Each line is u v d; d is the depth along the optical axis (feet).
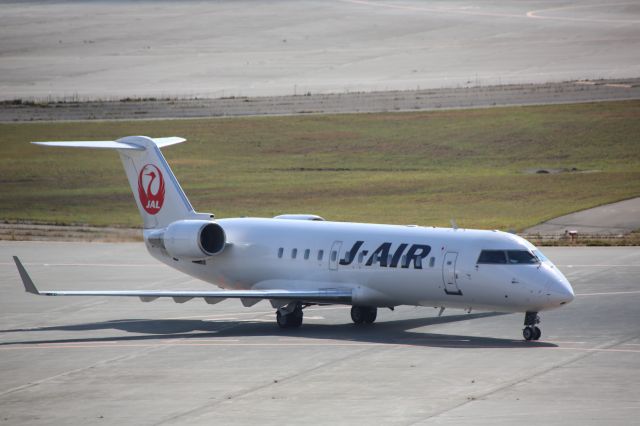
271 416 271.69
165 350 375.86
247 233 460.14
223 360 352.49
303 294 408.87
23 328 440.45
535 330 376.48
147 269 625.41
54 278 591.78
